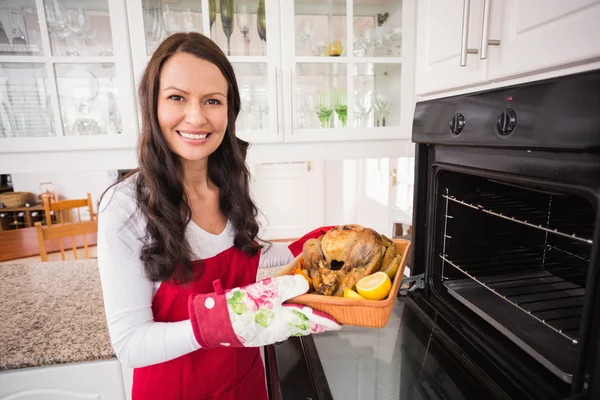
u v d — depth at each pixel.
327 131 1.34
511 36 0.62
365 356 0.69
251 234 0.90
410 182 2.31
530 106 0.50
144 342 0.65
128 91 1.23
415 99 1.34
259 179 4.15
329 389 0.59
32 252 2.00
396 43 1.35
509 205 0.85
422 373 0.63
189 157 0.72
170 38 0.70
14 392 0.97
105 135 1.24
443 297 0.83
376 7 1.33
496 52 0.66
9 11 1.17
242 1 1.26
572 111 0.44
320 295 0.63
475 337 0.69
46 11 1.18
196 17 1.27
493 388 0.57
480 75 0.71
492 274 0.87
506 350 0.63
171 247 0.71
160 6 1.24
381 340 0.73
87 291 1.30
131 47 1.20
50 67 1.21
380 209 2.99
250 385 0.94
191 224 0.80
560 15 0.51
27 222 3.72
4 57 1.17
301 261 0.82
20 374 0.97
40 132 1.25
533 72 0.59
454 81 0.80
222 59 0.74
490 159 0.61
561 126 0.45
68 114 1.26
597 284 0.43
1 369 0.95
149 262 0.70
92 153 1.27
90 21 1.21
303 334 0.62
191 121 0.67
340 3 1.29
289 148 1.36
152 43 1.25
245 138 1.31
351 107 1.37
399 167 2.48
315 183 4.25
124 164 1.29
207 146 0.72
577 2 0.48
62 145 1.22
